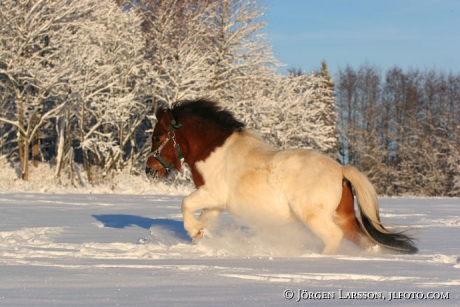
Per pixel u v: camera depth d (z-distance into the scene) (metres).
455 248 8.36
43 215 14.13
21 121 32.59
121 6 39.16
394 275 5.79
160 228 10.91
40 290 4.97
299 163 7.70
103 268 6.21
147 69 35.69
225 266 6.41
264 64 36.53
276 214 7.80
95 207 17.33
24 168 32.44
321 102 39.03
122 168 34.78
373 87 59.56
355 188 7.74
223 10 36.59
